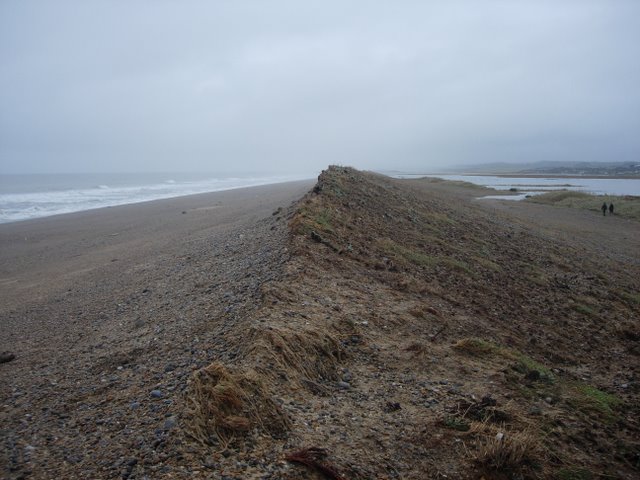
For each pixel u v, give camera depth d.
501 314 8.76
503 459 3.89
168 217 26.70
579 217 31.75
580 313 10.01
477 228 17.62
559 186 79.69
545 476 3.88
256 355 4.69
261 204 28.08
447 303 8.38
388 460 3.75
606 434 4.76
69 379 5.66
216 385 4.04
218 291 7.88
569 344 8.15
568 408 5.11
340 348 5.42
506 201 40.91
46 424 4.40
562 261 14.97
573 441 4.49
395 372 5.29
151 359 5.70
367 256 9.70
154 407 4.25
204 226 20.14
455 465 3.82
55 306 10.13
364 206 14.49
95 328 7.88
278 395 4.27
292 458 3.46
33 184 78.31
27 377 6.00
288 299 6.43
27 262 16.72
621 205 36.56
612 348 8.38
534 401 5.09
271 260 8.61
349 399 4.59
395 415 4.41
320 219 10.89
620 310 10.76
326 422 4.09
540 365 6.41
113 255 16.06
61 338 7.70
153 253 14.81
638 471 4.22
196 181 90.50
